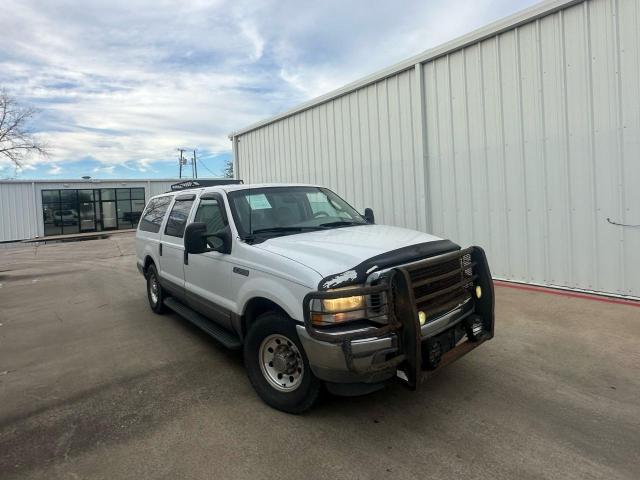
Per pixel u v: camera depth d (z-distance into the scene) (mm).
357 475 2770
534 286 6785
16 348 5488
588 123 6012
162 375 4434
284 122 11562
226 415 3572
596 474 2691
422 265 3303
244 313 4000
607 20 5723
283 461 2943
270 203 4668
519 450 2953
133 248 17984
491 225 7242
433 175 7996
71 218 29875
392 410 3537
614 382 3824
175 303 6055
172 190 6777
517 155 6789
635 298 5809
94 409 3771
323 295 3023
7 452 3170
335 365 3051
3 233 27234
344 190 9828
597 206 6035
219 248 4273
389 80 8578
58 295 8758
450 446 3031
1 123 31672
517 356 4426
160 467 2928
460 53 7379
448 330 3553
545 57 6340
